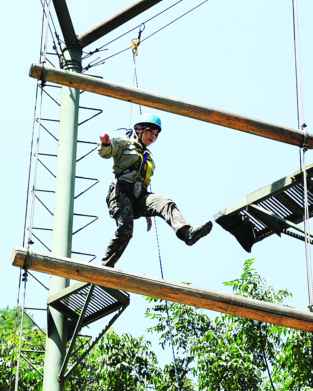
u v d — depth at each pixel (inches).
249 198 568.4
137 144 556.4
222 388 804.0
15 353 850.8
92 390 835.4
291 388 814.5
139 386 828.0
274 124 521.0
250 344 839.7
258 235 600.1
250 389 792.9
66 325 653.9
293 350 805.2
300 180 544.1
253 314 471.5
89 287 601.9
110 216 555.8
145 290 461.4
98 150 541.6
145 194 555.2
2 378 826.2
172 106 511.8
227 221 585.9
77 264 456.1
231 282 857.5
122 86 509.4
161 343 870.4
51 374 631.8
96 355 863.1
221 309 468.8
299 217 582.6
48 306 653.3
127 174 549.3
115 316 619.2
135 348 839.7
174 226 517.0
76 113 733.9
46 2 634.2
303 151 523.5
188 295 462.9
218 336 858.8
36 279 666.8
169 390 837.2
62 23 746.2
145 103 510.9
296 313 477.1
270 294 846.5
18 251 449.1
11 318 962.1
